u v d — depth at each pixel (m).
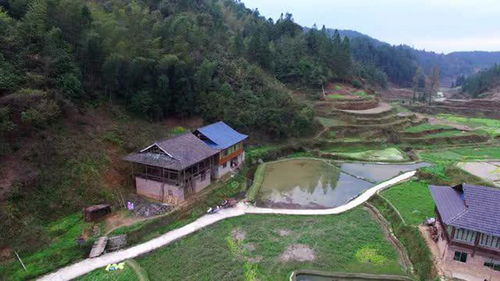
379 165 61.94
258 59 87.00
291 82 96.06
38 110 37.75
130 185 43.25
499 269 27.80
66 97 42.91
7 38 41.72
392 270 31.06
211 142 49.94
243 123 63.56
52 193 35.53
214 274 29.86
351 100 93.06
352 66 121.56
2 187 32.38
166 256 32.38
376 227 38.56
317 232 37.16
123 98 52.84
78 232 33.38
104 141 43.78
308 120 72.56
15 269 28.42
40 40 44.34
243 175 53.84
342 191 49.44
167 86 55.19
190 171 43.25
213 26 88.19
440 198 32.75
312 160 63.91
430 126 88.31
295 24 119.75
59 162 37.78
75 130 42.16
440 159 64.81
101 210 36.31
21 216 32.16
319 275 30.42
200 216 39.97
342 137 76.25
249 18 122.38
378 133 78.62
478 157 65.38
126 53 50.62
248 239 35.50
